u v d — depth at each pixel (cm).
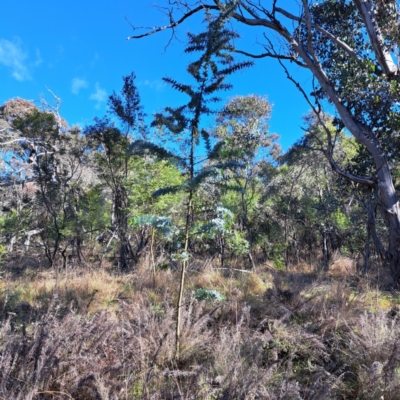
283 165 1202
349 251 1012
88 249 1044
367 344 262
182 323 300
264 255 1002
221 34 284
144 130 884
